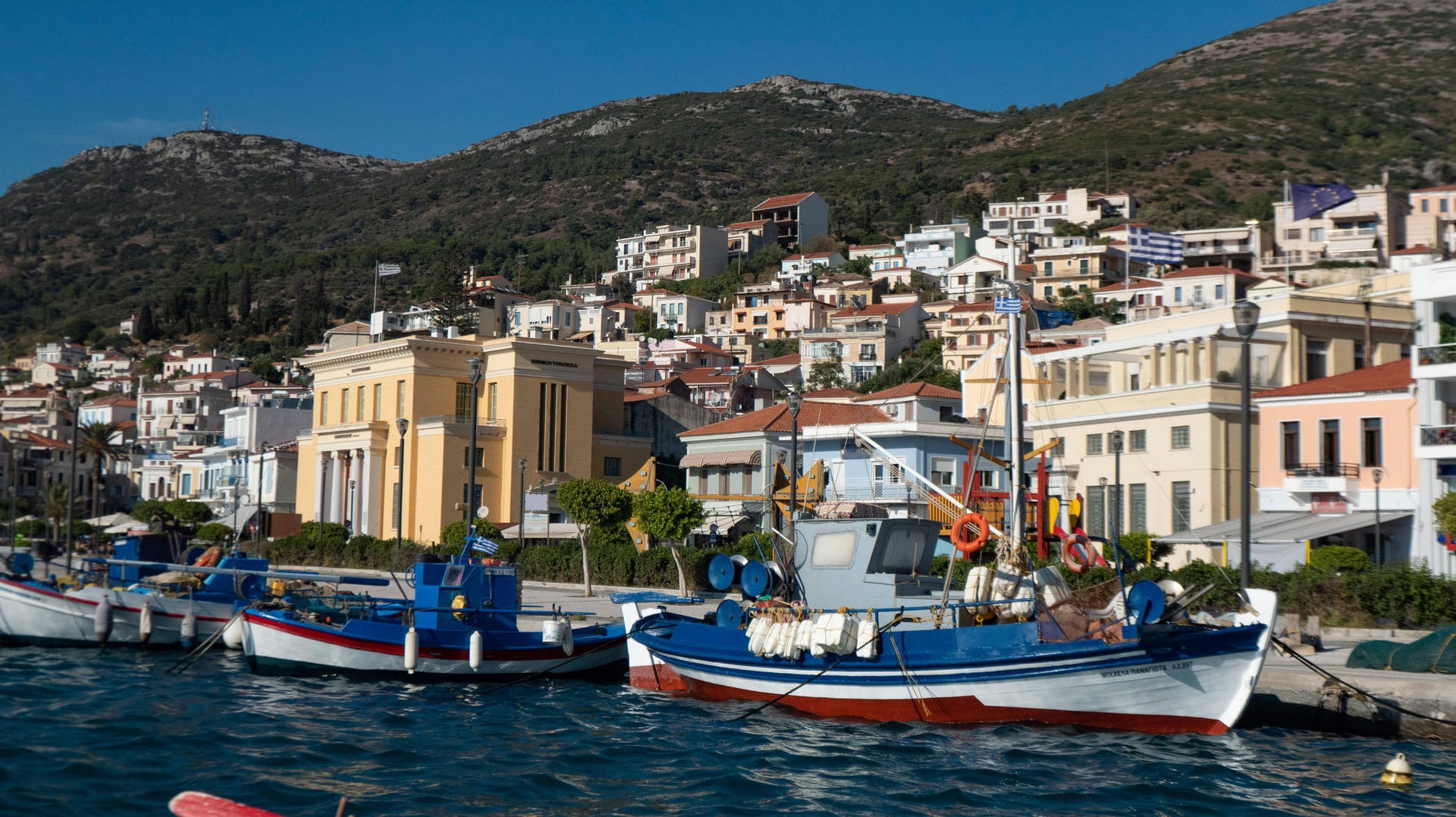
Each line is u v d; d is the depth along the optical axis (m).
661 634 30.72
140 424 165.75
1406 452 47.53
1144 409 59.12
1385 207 156.25
